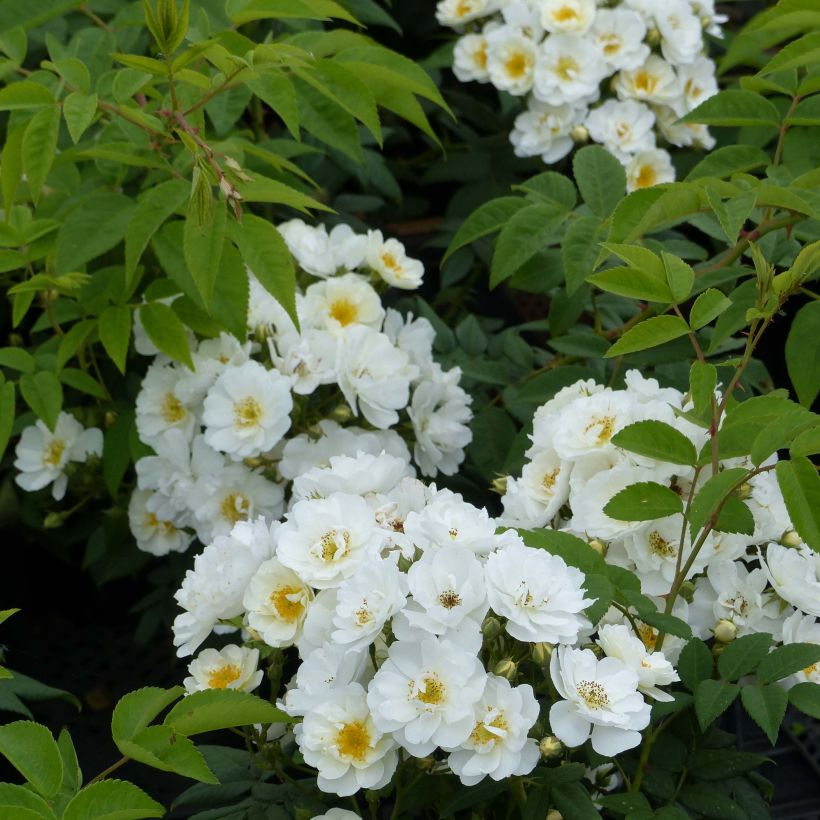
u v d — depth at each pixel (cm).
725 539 95
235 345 106
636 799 89
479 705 87
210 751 95
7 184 102
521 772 86
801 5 106
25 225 105
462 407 109
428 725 86
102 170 107
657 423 90
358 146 108
